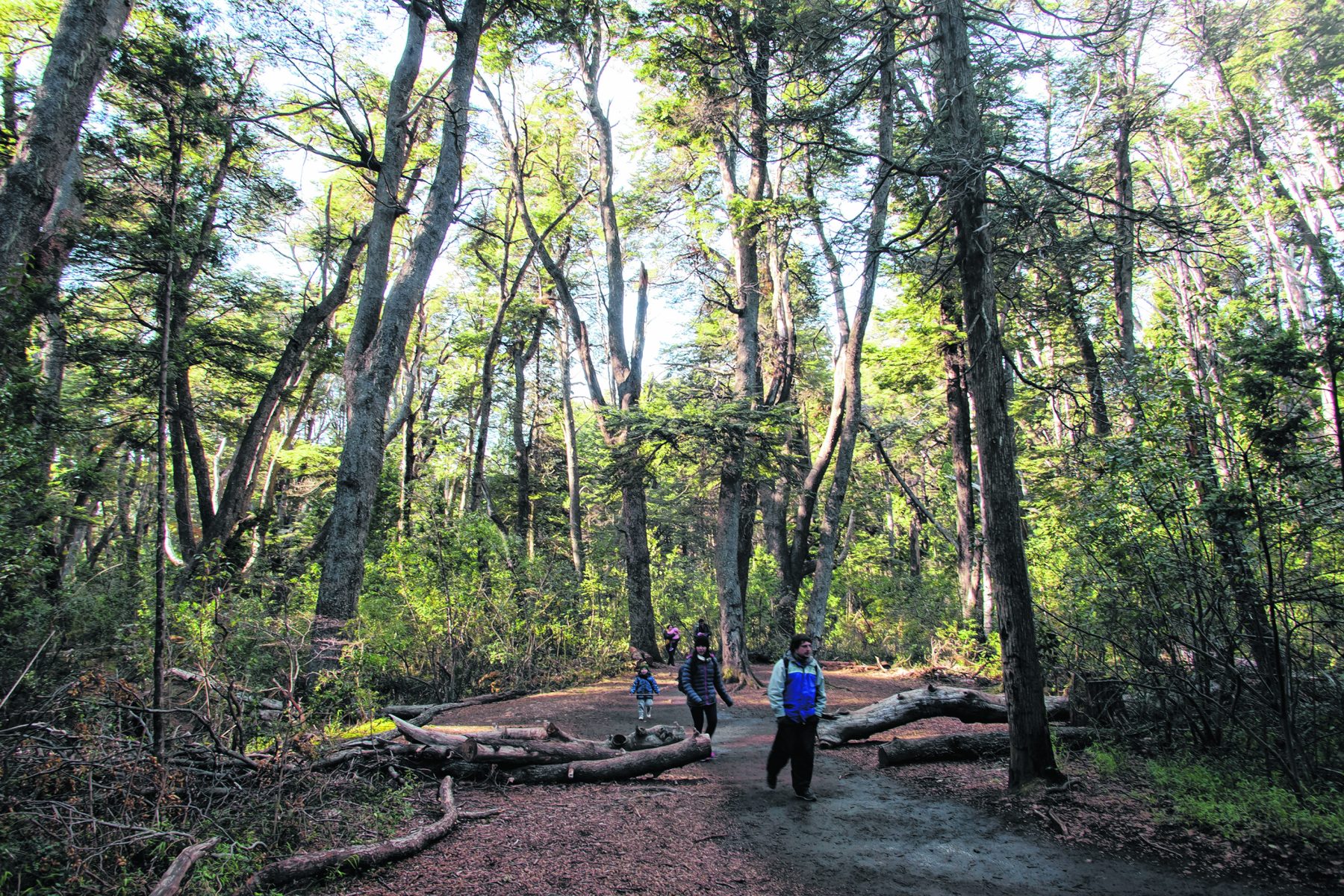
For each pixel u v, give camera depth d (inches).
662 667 708.7
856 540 1263.5
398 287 470.0
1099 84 629.3
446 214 492.1
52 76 352.5
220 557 342.0
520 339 1200.8
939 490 1243.2
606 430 652.7
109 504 824.3
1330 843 190.1
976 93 317.4
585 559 916.6
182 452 684.1
